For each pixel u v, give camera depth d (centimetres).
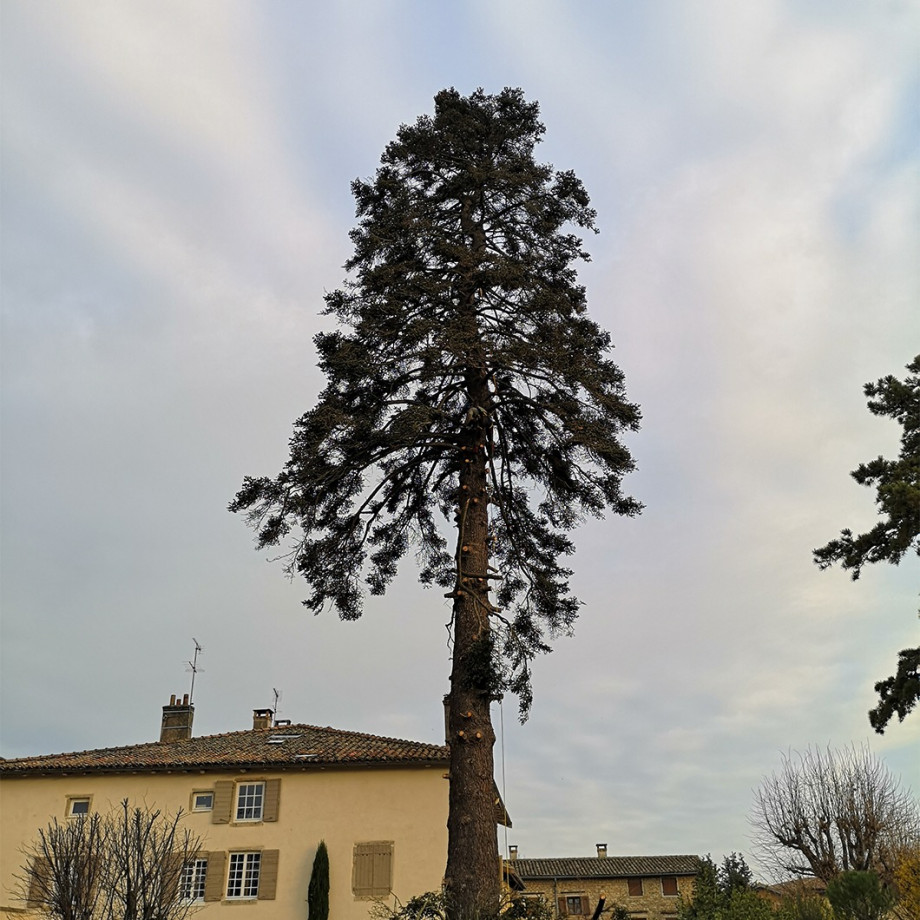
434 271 1625
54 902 1558
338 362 1465
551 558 1695
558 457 1586
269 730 3070
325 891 2372
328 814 2502
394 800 2505
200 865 2472
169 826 2203
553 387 1552
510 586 1670
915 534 1912
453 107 1814
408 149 1764
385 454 1503
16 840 2533
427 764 2523
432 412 1419
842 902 1360
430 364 1501
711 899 2803
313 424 1433
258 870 2469
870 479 2184
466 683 1330
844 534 2136
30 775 2616
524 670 1348
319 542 1577
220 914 2406
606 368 1598
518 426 1631
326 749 2681
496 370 1548
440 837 2447
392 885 2392
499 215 1755
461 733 1339
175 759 2639
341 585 1627
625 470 1520
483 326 1573
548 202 1753
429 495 1720
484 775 1314
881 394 2264
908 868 2086
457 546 1493
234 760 2583
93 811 2544
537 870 4862
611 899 4716
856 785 2995
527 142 1819
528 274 1609
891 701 1977
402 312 1546
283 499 1442
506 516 1638
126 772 2609
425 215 1658
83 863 1508
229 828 2512
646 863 4900
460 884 1248
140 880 1495
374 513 1645
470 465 1544
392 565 1770
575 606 1648
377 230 1647
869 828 2889
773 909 2255
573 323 1606
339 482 1534
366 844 2450
